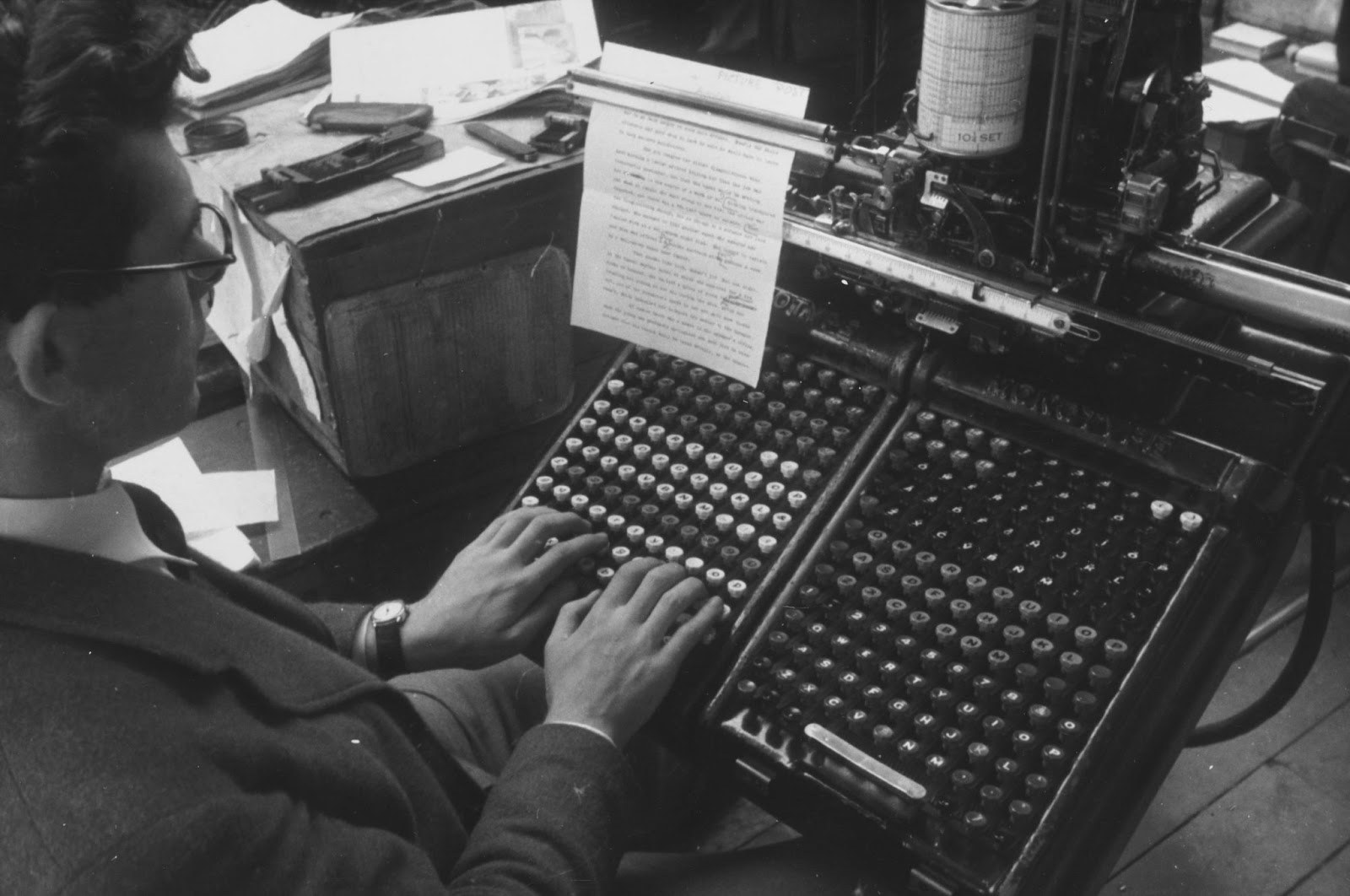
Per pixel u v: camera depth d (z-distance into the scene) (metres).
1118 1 1.17
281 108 1.88
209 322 1.96
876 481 1.35
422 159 1.70
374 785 1.00
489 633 1.32
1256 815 1.68
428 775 1.13
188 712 0.87
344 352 1.63
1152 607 1.16
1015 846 1.06
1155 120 1.20
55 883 0.74
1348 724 1.78
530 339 1.79
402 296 1.64
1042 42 1.21
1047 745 1.12
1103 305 1.24
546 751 1.14
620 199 1.46
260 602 1.21
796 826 1.19
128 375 0.90
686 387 1.52
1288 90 2.42
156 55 0.81
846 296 1.48
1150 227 1.18
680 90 1.39
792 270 1.51
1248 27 2.67
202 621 0.94
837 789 1.14
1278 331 1.25
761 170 1.35
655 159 1.42
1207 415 1.29
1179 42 1.22
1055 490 1.28
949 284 1.28
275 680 0.98
